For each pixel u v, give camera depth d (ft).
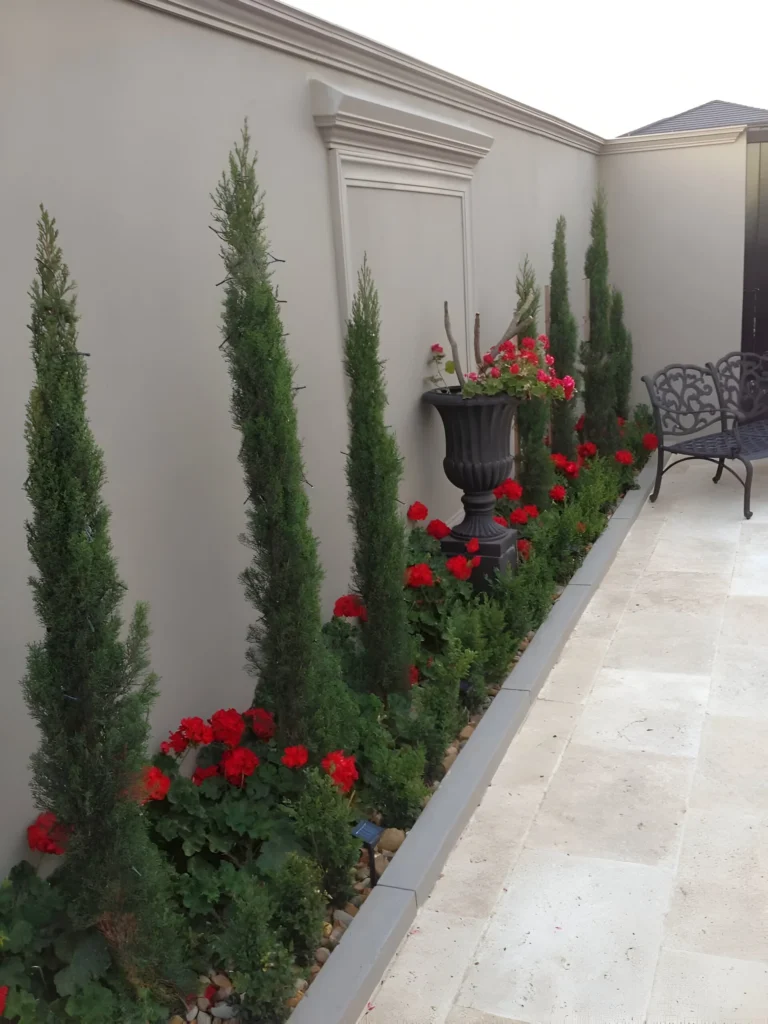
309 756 9.87
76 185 8.20
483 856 9.54
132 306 9.00
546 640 14.38
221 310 10.43
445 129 16.03
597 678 13.47
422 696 11.36
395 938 8.20
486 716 12.02
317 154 12.55
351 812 9.58
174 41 9.48
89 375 8.48
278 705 9.75
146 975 7.23
